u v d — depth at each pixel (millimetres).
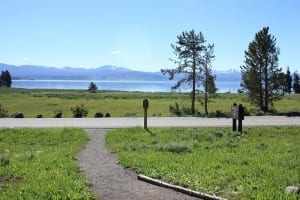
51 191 9828
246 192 9680
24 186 10359
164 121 30141
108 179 11953
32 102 78375
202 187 10375
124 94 125062
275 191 9695
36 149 18188
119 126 26625
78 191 9914
